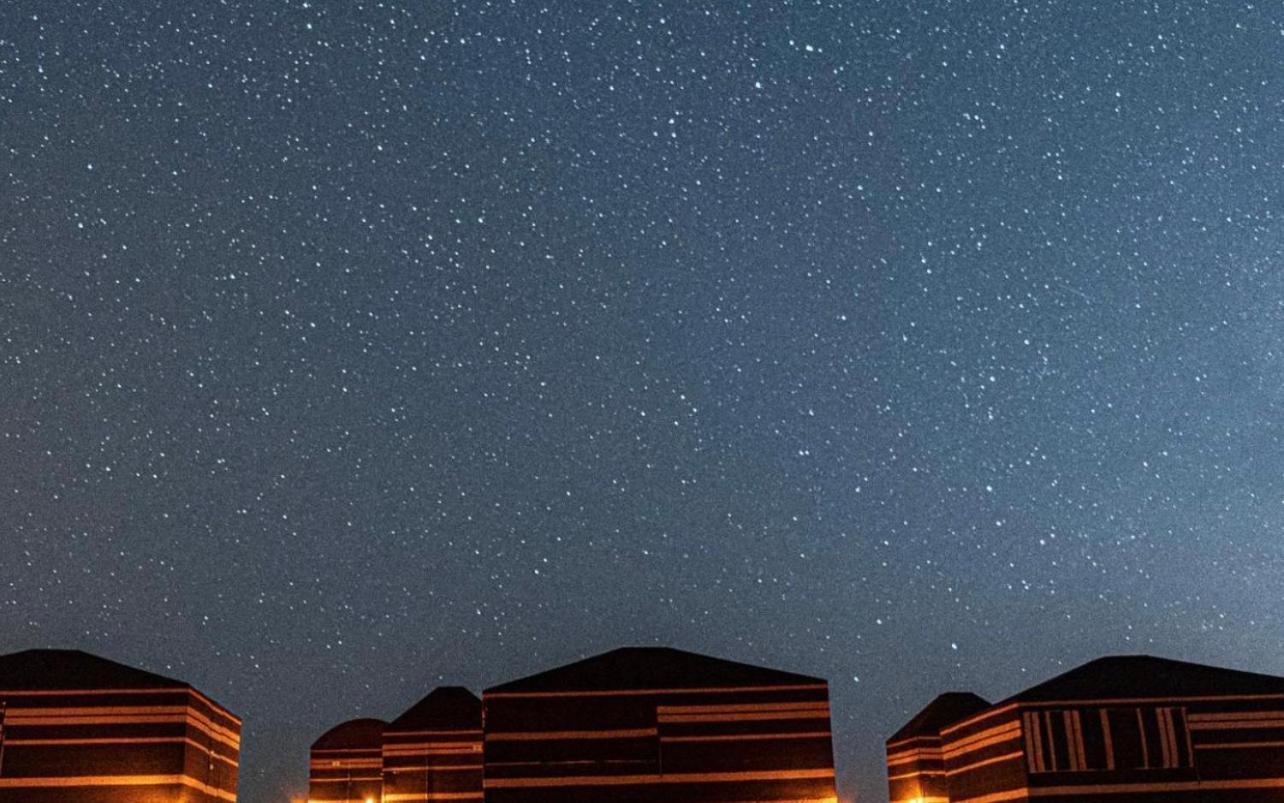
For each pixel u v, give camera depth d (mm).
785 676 41781
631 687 41281
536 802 40094
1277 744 40188
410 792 55812
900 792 58000
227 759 46344
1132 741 40219
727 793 40406
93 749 39031
